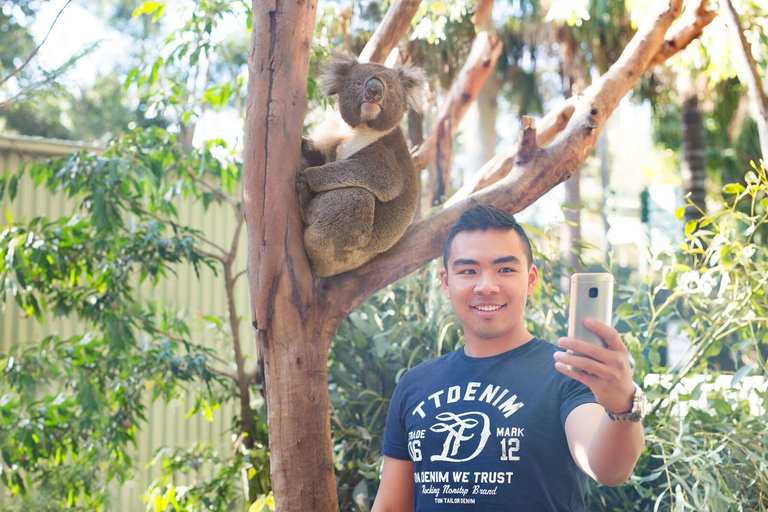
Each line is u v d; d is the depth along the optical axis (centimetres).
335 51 286
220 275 588
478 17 504
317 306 242
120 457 433
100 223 380
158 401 564
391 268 253
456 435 170
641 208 875
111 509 464
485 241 178
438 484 169
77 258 403
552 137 349
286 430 232
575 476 167
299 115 236
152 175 402
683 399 305
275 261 232
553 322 391
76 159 393
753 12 502
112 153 403
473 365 180
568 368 133
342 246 242
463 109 449
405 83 286
